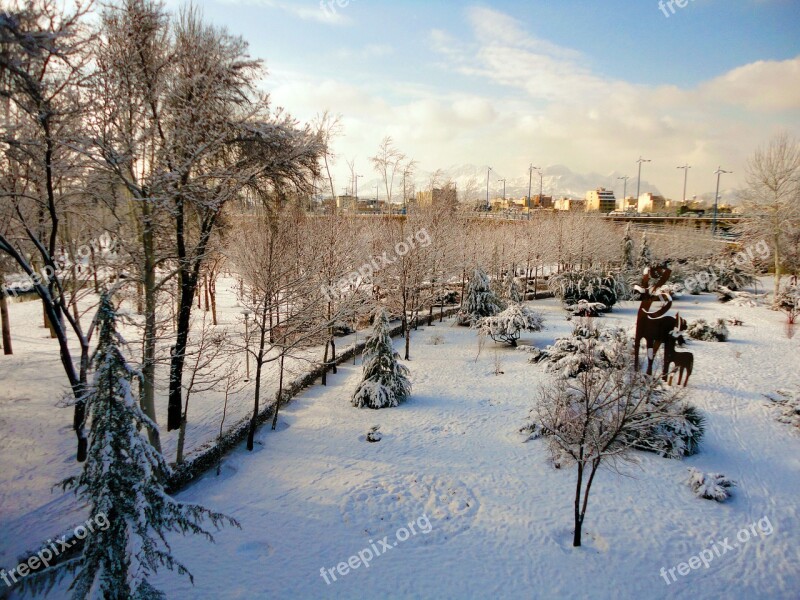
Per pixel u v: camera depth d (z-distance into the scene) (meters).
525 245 35.94
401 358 20.03
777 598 7.21
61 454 11.16
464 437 12.24
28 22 7.81
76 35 9.00
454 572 7.66
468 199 37.44
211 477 10.49
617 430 7.80
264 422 13.35
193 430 12.87
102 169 10.62
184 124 11.22
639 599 7.15
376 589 7.30
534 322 22.06
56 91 9.12
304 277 13.71
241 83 12.77
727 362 18.34
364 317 26.28
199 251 13.18
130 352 10.03
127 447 5.39
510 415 13.60
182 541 8.23
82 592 5.22
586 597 7.18
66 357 10.73
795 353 19.59
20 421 12.72
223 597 7.04
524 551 8.11
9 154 9.62
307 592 7.21
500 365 18.75
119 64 10.11
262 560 7.84
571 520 8.89
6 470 10.30
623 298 32.75
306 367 17.41
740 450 11.48
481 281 26.97
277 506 9.27
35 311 28.23
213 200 11.91
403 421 13.34
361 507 9.25
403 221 27.98
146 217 10.83
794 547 8.24
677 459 10.93
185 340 13.04
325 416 13.85
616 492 9.73
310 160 14.34
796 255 31.25
